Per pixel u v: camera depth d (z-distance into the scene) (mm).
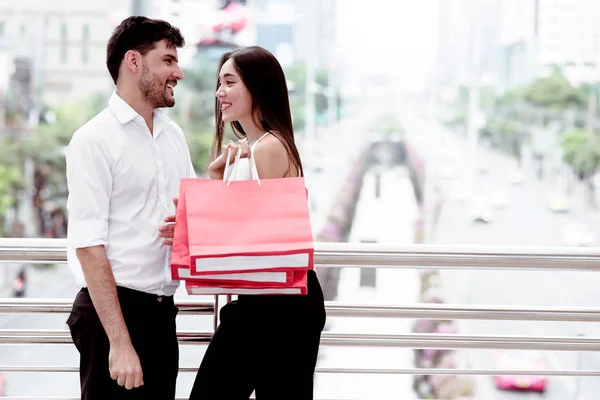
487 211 44688
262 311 1778
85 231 1793
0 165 36188
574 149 54125
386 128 84375
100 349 1856
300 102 68062
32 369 2162
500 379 11383
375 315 2174
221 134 2068
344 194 46094
